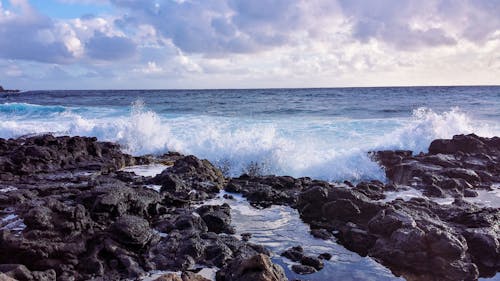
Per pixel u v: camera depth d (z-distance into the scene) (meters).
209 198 13.60
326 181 16.12
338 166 17.95
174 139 22.09
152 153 21.36
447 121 21.81
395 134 21.42
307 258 8.95
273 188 14.66
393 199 13.58
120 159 18.62
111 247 8.72
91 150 19.19
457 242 8.75
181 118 32.84
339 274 8.55
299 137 22.91
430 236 8.88
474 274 8.51
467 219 10.39
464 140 18.80
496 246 9.04
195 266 8.65
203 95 85.00
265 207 12.80
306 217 11.82
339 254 9.50
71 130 24.12
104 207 10.00
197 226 10.32
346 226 10.39
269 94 86.81
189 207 12.43
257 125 27.59
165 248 9.06
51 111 38.19
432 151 19.16
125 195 10.64
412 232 9.01
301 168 18.33
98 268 8.28
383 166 17.80
